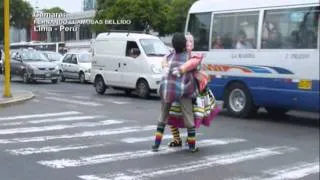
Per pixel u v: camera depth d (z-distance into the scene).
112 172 7.75
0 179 7.28
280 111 14.88
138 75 19.94
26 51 30.30
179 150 9.45
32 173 7.63
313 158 9.09
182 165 8.29
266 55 13.72
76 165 8.17
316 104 12.69
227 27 14.82
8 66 17.80
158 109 16.22
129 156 8.89
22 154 8.95
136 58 20.05
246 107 14.34
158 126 9.31
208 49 15.32
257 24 13.98
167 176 7.58
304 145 10.38
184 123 9.30
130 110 15.88
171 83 8.97
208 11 15.36
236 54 14.52
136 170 7.91
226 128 12.49
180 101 9.12
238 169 8.12
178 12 46.06
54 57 34.28
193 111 9.22
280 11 13.42
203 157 8.93
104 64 21.50
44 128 11.96
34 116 14.16
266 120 14.16
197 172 7.86
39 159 8.57
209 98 9.45
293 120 14.27
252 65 14.09
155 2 46.53
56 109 15.95
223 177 7.59
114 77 21.02
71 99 19.45
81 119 13.61
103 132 11.42
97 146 9.77
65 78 31.31
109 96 20.95
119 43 20.88
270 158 9.02
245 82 14.31
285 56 13.27
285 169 8.20
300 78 12.95
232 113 14.74
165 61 9.13
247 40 14.25
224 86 14.88
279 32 13.44
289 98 13.25
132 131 11.61
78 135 11.00
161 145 9.88
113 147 9.69
